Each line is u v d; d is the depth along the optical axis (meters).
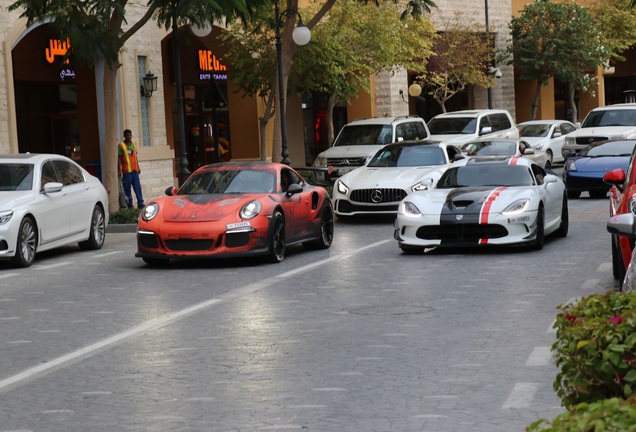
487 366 9.99
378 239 23.09
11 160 21.52
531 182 20.52
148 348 11.55
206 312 13.93
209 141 46.03
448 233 19.34
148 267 19.44
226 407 8.75
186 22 24.64
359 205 26.83
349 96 43.34
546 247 20.09
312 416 8.34
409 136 37.38
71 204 21.92
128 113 36.41
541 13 59.34
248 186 20.12
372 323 12.62
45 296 16.09
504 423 7.94
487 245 20.42
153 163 37.56
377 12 41.09
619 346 5.48
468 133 40.06
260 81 38.88
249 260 19.95
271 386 9.48
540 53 59.62
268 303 14.53
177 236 18.84
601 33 61.41
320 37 38.41
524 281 15.75
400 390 9.14
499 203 19.31
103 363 10.84
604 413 4.14
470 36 52.19
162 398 9.18
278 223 19.53
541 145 45.41
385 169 27.81
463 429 7.81
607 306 6.07
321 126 50.31
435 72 51.81
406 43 44.25
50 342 12.21
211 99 38.19
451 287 15.43
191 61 44.50
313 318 13.14
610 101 76.12
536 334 11.52
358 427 7.97
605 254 18.69
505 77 60.84
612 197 16.14
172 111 43.88
